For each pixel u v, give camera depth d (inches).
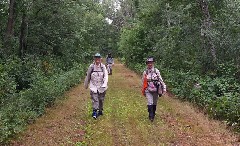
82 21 1238.3
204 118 432.5
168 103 557.3
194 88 561.3
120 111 486.3
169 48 856.9
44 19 963.3
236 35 647.8
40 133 361.4
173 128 381.4
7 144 320.2
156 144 318.0
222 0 711.1
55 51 1095.6
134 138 339.0
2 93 451.5
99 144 318.0
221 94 513.3
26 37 882.8
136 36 1473.9
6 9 871.1
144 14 1224.2
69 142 323.0
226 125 387.2
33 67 691.4
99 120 426.3
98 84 446.0
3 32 881.5
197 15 747.4
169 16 959.6
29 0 803.4
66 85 711.1
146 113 472.1
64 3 957.8
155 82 426.0
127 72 1379.2
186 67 795.4
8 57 706.8
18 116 380.2
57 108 508.7
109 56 1237.1
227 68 612.7
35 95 476.4
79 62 1321.4
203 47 712.4
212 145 313.4
